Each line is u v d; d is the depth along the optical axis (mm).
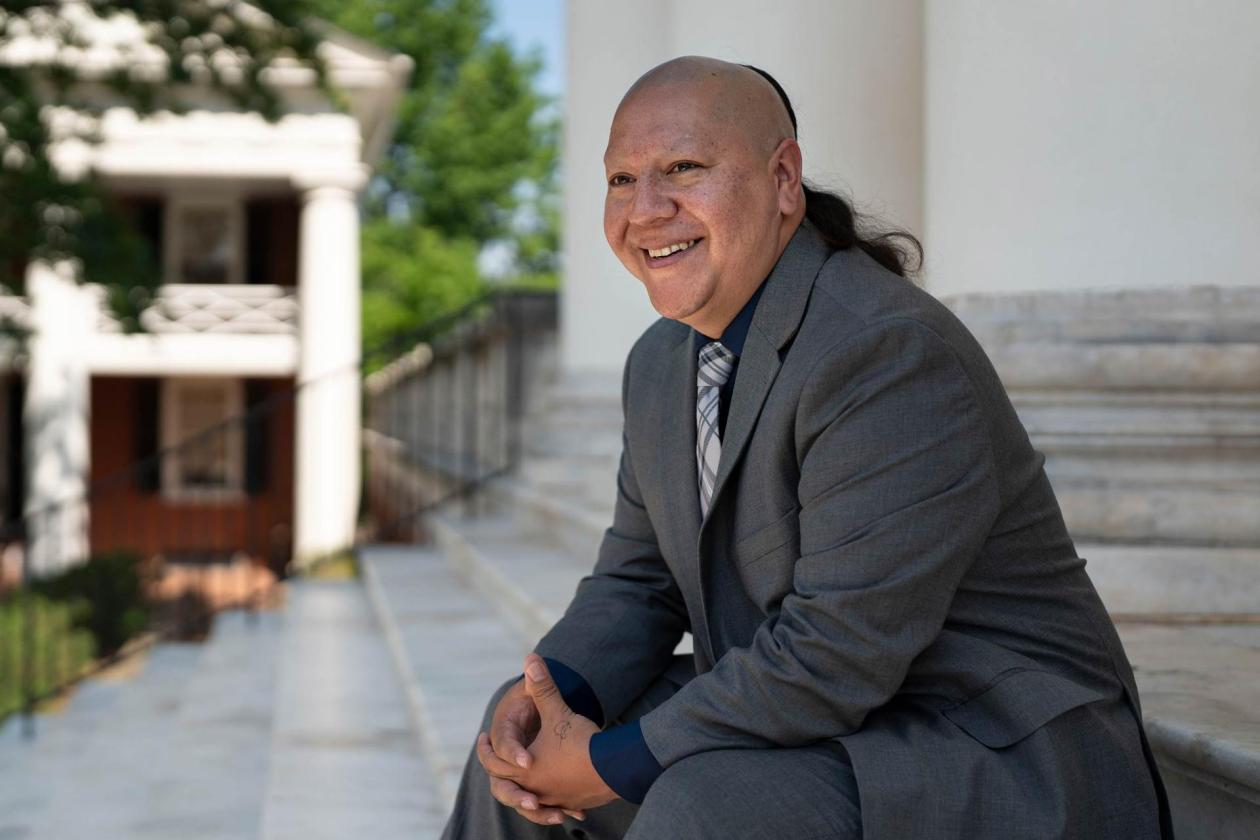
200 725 5707
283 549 18938
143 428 20281
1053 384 3285
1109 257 3203
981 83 3330
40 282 16969
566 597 5137
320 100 17047
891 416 1619
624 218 1820
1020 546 1717
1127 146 3146
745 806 1575
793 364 1704
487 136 29688
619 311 7051
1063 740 1624
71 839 4395
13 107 10766
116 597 12148
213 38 11656
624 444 2162
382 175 29641
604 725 2053
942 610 1624
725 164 1769
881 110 3828
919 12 3844
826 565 1625
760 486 1749
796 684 1609
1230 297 3152
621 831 1966
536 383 9867
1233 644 2793
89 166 11281
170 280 19812
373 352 9844
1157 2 3096
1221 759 1884
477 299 10117
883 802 1564
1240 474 3217
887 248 1928
